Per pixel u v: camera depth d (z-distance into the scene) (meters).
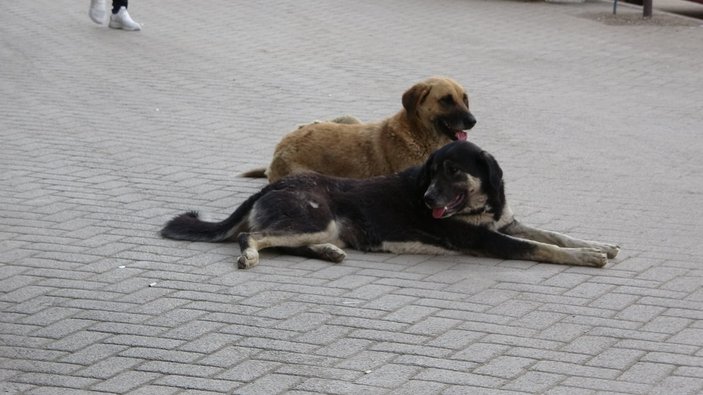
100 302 8.12
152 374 6.91
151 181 11.56
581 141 13.62
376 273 8.86
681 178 12.05
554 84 16.80
